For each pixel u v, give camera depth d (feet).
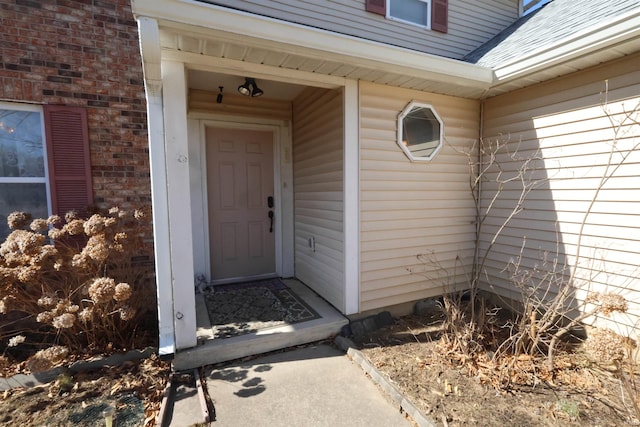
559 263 9.93
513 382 7.20
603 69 8.66
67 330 8.48
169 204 7.82
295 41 7.39
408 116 10.96
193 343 8.21
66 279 8.70
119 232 9.09
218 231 13.52
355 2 12.48
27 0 8.84
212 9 6.53
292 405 6.72
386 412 6.51
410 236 11.18
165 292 7.89
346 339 9.37
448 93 11.22
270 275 14.62
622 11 8.60
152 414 6.45
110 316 8.87
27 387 7.41
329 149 10.84
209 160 13.16
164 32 6.71
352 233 10.14
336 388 7.29
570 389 7.06
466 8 15.02
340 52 7.94
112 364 8.17
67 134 9.53
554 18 12.25
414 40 13.82
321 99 11.25
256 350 8.80
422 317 11.13
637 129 8.05
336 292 10.80
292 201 14.49
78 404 6.76
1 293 7.59
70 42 9.38
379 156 10.39
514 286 11.22
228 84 11.54
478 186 12.39
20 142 9.38
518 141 10.91
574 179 9.45
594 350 7.22
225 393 7.12
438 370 7.71
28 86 8.97
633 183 8.24
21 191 9.48
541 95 10.15
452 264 12.12
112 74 9.93
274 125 13.92
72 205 9.74
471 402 6.55
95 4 9.59
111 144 10.07
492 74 10.22
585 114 9.09
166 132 7.70
